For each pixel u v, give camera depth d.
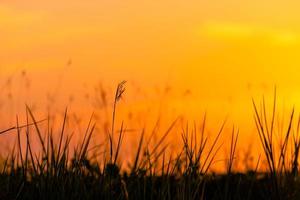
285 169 6.14
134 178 6.26
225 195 6.34
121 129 6.14
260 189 6.71
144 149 6.57
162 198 5.99
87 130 6.09
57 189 5.86
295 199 6.10
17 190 6.02
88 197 5.93
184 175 5.95
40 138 6.00
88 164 6.43
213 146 6.10
